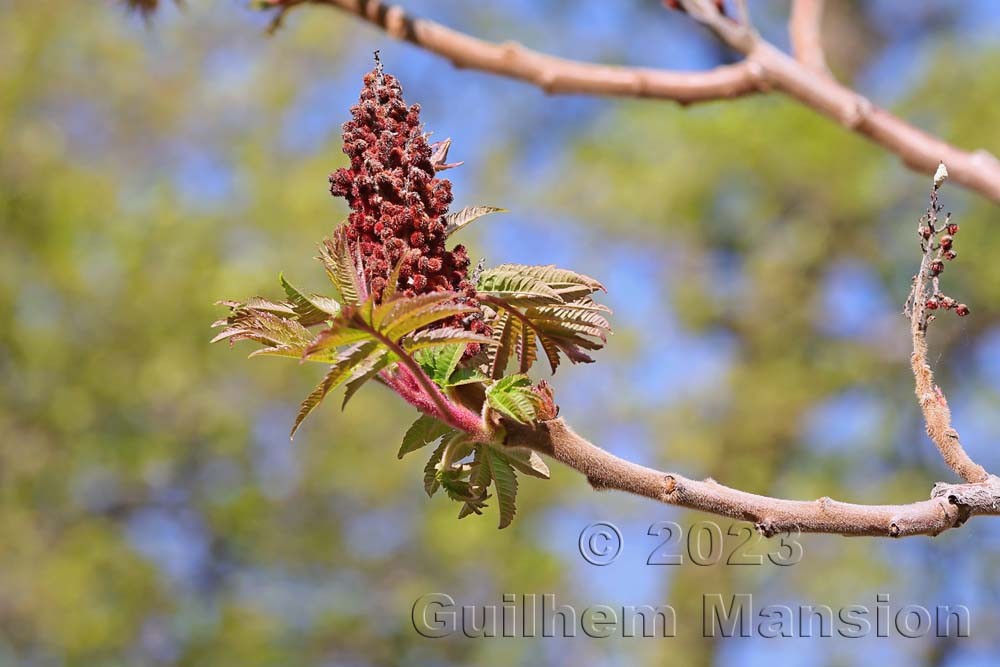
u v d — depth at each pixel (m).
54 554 10.91
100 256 11.27
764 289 12.27
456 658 10.76
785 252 12.13
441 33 3.82
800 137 11.58
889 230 12.09
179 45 12.34
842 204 11.73
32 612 10.58
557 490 10.95
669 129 12.32
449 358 2.14
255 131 12.28
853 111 3.63
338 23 12.60
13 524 10.89
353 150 2.21
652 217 12.14
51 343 11.08
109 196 11.50
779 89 3.73
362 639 10.97
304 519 11.45
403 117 2.23
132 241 11.18
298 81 12.59
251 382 11.23
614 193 12.29
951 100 10.94
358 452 11.20
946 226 2.26
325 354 2.10
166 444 11.09
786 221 12.43
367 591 11.16
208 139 12.56
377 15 3.87
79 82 12.15
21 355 11.08
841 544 10.95
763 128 11.66
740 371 12.27
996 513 2.05
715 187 12.09
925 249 2.26
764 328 12.42
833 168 11.57
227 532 11.16
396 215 2.14
